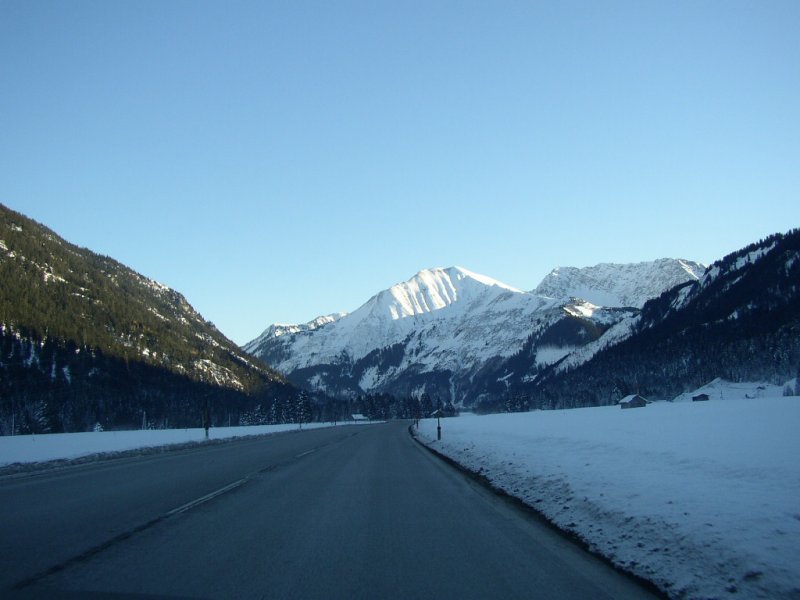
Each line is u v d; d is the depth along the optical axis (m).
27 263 146.38
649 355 167.38
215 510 11.44
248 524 9.97
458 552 7.93
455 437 34.72
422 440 40.81
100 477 18.05
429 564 7.29
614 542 7.74
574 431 26.95
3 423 80.06
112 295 165.62
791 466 10.80
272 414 140.00
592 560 7.47
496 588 6.29
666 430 22.80
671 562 6.54
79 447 29.12
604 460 14.45
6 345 105.25
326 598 6.00
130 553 7.89
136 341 146.88
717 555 6.29
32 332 113.31
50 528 9.65
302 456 26.47
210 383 152.00
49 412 88.62
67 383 105.06
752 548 6.23
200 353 169.25
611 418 40.38
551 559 7.52
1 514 11.06
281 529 9.55
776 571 5.66
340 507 11.78
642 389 141.62
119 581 6.59
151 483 16.09
